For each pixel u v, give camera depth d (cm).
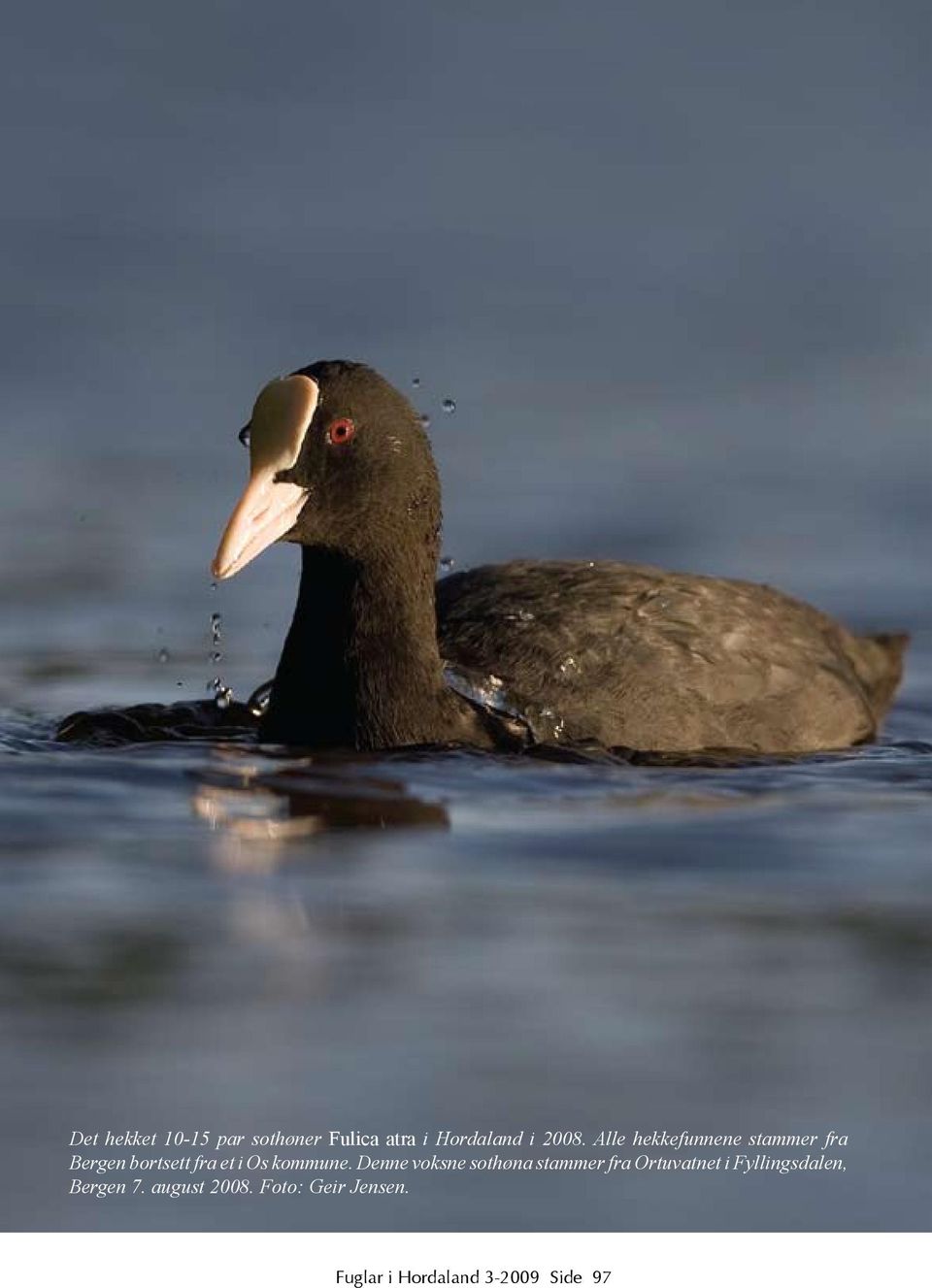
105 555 2036
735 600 1530
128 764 1322
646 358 2683
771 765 1377
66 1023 918
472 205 3188
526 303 2845
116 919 1029
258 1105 859
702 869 1117
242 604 1909
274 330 2706
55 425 2434
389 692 1384
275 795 1249
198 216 3117
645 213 3188
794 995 952
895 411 2514
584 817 1212
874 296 2892
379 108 3472
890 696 1644
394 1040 906
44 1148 834
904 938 1018
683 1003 943
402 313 2797
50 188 3167
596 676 1427
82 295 2811
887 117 3506
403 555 1388
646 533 2089
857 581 1956
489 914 1044
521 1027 919
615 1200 818
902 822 1212
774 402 2538
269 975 966
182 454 2344
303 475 1356
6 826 1177
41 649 1744
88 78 3472
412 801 1241
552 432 2439
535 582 1518
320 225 3106
